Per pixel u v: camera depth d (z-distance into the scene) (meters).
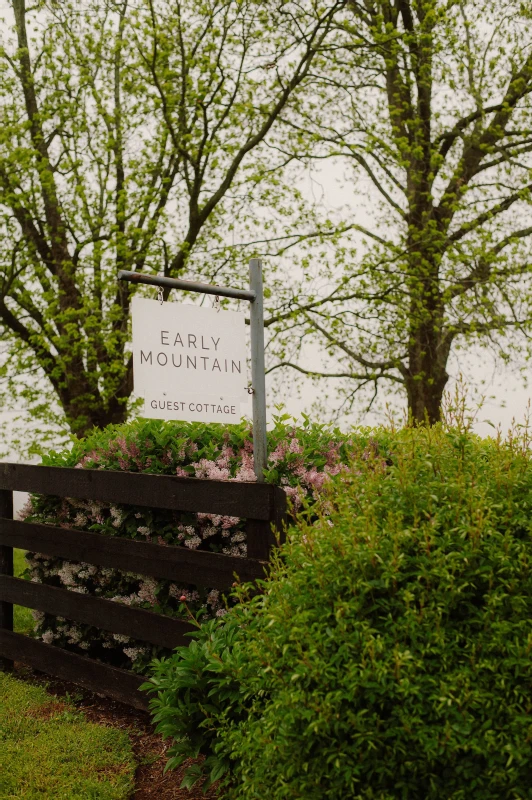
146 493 4.12
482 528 2.36
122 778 3.49
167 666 3.39
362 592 2.34
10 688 4.84
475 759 2.21
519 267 11.59
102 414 12.60
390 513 2.48
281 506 3.47
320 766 2.31
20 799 3.29
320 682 2.28
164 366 3.75
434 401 12.68
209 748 3.17
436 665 2.24
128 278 3.58
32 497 5.29
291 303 12.47
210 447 4.38
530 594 2.31
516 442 2.78
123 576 4.51
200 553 3.84
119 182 12.51
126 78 12.02
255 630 2.69
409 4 12.09
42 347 12.48
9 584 5.21
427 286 12.16
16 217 12.30
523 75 11.90
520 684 2.20
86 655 4.86
